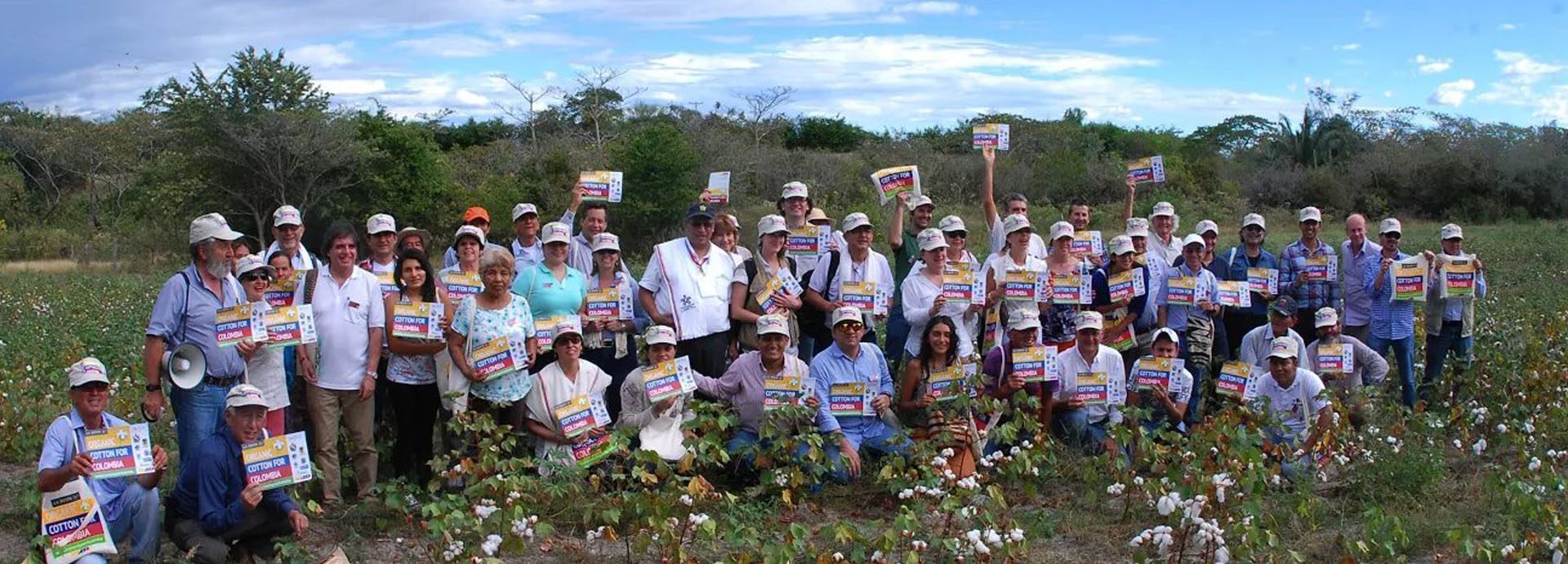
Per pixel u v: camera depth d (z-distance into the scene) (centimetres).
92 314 1952
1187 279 1123
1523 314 1706
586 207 1112
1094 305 1126
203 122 4056
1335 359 1071
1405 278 1161
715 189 1258
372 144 4128
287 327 793
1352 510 873
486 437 856
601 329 986
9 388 1169
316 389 853
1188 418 1080
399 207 4116
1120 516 860
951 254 1087
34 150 5784
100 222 5428
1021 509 884
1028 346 980
